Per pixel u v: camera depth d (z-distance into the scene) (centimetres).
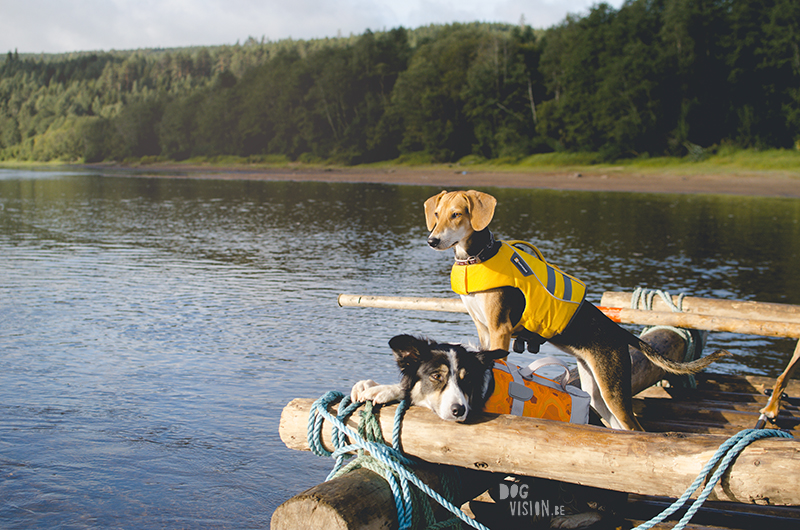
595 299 1032
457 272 429
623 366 407
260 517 422
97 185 4881
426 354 336
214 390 638
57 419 565
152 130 11594
